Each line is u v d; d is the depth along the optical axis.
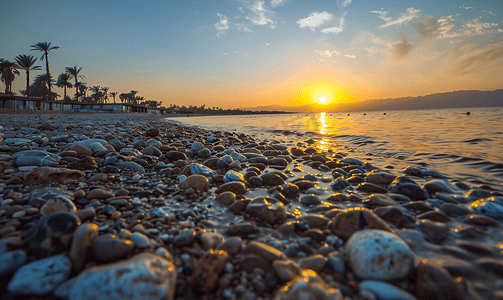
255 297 1.37
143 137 8.45
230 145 8.12
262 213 2.35
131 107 59.41
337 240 1.93
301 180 3.62
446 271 1.45
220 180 3.66
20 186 2.75
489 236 2.02
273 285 1.46
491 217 2.35
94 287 1.21
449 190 3.16
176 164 4.45
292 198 3.07
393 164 5.09
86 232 1.62
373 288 1.38
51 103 44.12
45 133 7.37
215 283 1.44
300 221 2.23
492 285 1.46
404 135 10.09
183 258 1.68
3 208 2.09
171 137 9.20
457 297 1.33
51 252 1.53
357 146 7.82
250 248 1.74
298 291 1.25
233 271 1.58
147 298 1.22
